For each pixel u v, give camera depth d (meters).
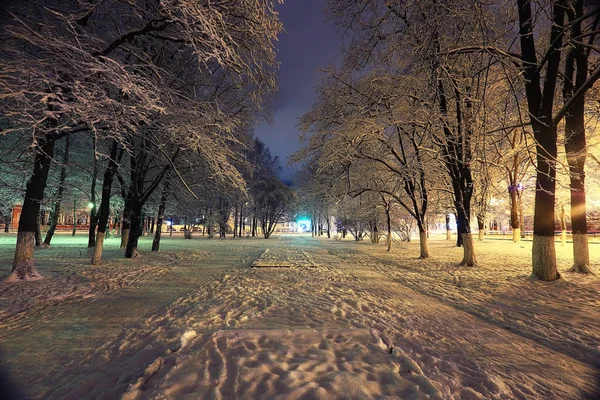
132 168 14.84
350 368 3.11
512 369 3.73
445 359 3.94
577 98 8.52
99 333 4.80
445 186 16.62
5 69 5.11
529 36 9.34
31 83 5.44
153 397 2.63
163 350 3.85
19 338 4.60
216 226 37.78
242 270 11.66
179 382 2.85
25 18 5.71
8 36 5.12
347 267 12.89
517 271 11.42
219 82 12.95
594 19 9.36
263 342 3.70
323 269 12.05
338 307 6.14
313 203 40.88
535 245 9.54
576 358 4.07
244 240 36.47
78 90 5.55
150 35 7.25
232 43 7.50
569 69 10.88
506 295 7.66
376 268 12.67
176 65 11.93
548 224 9.30
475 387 3.24
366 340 3.80
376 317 5.55
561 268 12.23
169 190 17.83
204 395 2.68
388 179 17.42
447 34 9.86
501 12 9.15
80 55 5.75
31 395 3.07
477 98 10.37
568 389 3.29
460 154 12.52
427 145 13.65
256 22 7.41
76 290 7.80
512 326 5.32
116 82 5.83
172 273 10.87
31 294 7.25
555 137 9.34
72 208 23.53
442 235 54.03
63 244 22.64
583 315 5.98
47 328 5.04
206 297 7.13
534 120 9.48
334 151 13.58
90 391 3.11
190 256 16.69
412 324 5.30
